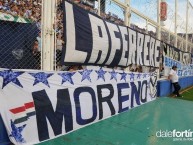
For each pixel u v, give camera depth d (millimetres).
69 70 5379
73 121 4879
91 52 5523
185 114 6977
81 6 5723
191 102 9203
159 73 10875
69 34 4848
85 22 5312
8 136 3658
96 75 5824
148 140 4633
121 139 4590
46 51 4699
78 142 4262
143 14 8984
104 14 6605
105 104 6020
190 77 17375
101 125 5383
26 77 4023
